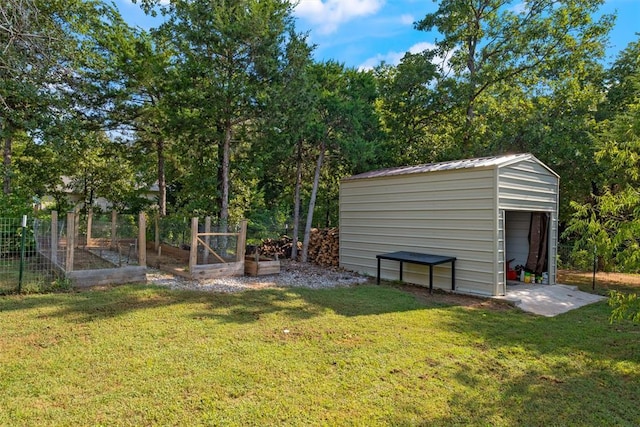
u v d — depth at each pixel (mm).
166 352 3918
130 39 12641
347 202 10398
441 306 6449
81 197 17172
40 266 7547
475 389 3359
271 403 2975
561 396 3277
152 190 20875
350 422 2756
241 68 9539
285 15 9625
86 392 3051
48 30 9750
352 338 4562
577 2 13086
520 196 7734
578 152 10297
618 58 12797
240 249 8711
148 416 2736
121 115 12875
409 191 8727
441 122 14789
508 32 13820
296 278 8875
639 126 7363
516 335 4965
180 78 9430
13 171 12398
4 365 3490
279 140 10656
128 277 7238
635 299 4020
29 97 9500
